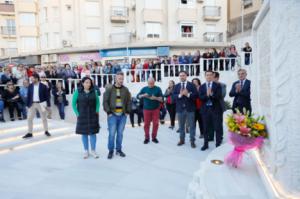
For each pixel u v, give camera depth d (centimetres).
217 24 2441
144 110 691
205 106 605
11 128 824
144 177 461
